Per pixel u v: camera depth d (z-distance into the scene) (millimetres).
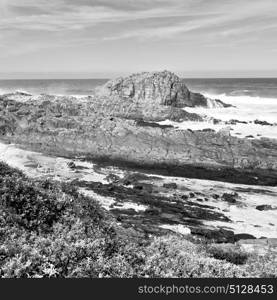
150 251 11500
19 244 8484
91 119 96500
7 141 84438
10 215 10258
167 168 74062
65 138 87375
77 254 8820
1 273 7547
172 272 9945
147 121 118375
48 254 8453
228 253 15867
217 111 144750
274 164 77188
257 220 46562
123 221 35219
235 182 68125
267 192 61312
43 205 11586
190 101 154000
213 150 81938
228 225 43250
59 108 104062
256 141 87312
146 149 83062
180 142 85375
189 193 56969
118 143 85500
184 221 42375
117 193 52219
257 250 18891
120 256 9539
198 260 11664
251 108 153250
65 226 10961
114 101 126812
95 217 13188
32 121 93562
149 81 155250
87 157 78312
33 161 68375
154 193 55281
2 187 11398
